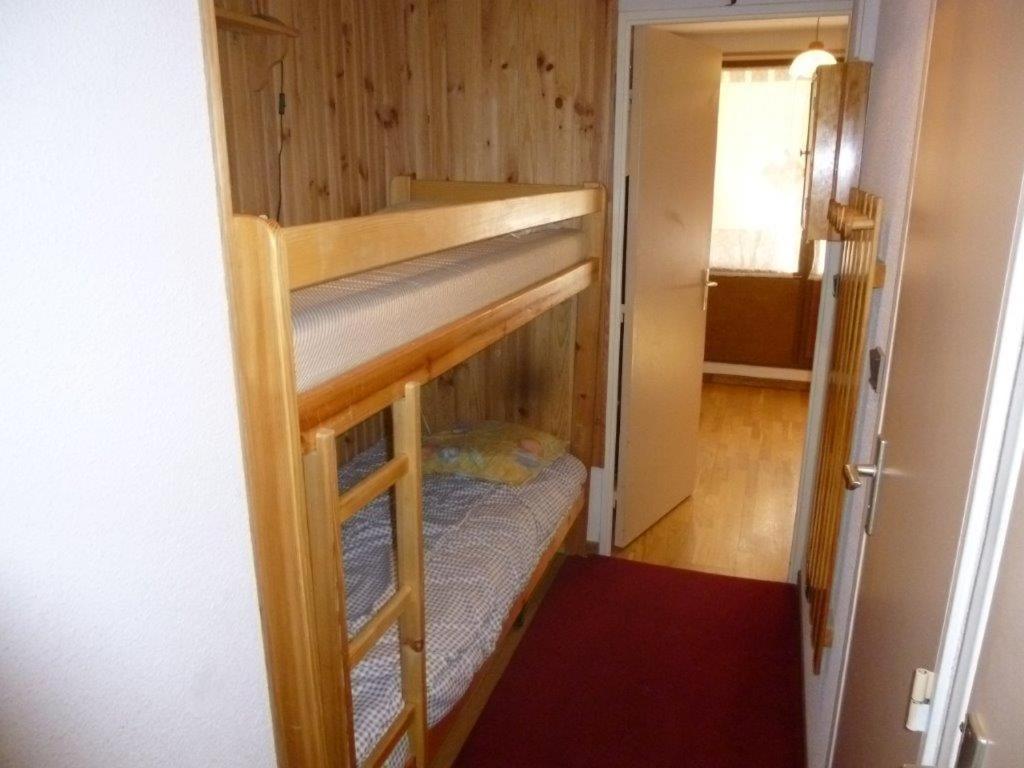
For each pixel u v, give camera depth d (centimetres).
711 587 313
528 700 246
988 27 87
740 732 232
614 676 258
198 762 109
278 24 226
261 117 244
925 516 95
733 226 566
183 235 98
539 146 311
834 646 187
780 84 528
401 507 158
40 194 76
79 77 79
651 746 227
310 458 124
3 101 72
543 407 332
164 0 91
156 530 97
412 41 315
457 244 165
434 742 190
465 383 342
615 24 289
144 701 98
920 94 136
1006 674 62
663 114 310
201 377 104
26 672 81
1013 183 72
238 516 115
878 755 112
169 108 93
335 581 130
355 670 174
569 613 294
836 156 219
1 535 77
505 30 304
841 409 189
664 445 363
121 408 89
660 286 331
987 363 73
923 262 115
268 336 110
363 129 303
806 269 555
